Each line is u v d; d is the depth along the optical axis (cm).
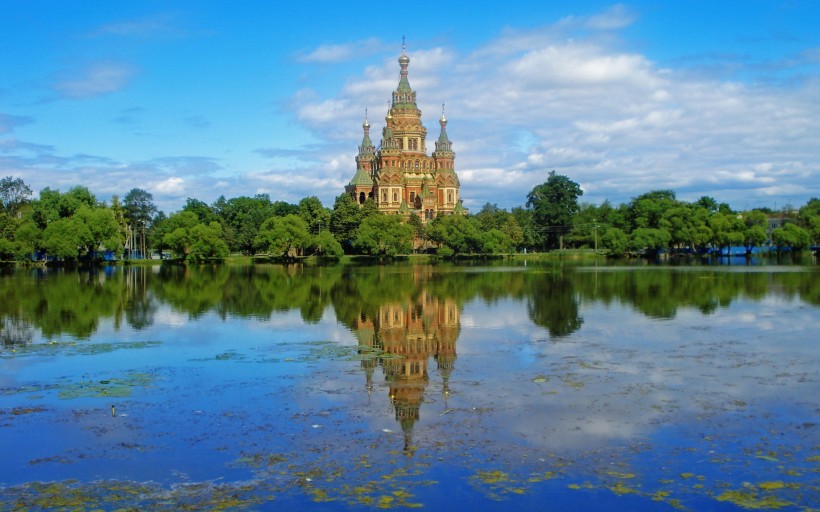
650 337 4791
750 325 5266
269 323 5712
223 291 8581
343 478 2273
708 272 11450
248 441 2648
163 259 18562
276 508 2061
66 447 2603
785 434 2648
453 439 2633
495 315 6059
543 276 10931
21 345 4706
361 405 3127
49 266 14988
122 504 2098
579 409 3017
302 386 3494
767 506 2041
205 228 16625
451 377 3650
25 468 2397
